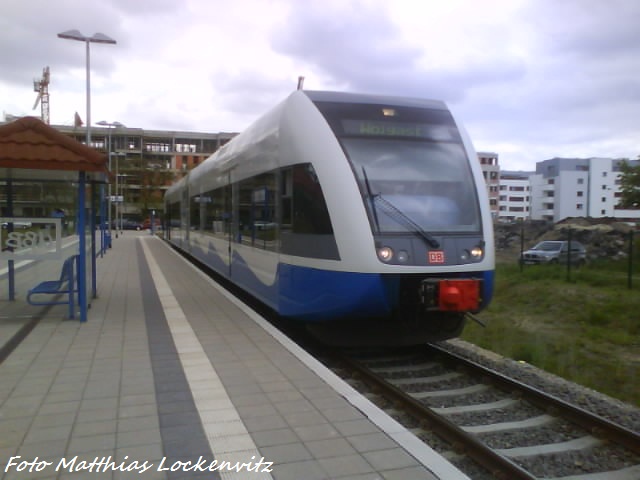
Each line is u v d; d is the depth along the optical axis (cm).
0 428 427
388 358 809
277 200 823
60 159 767
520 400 616
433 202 713
